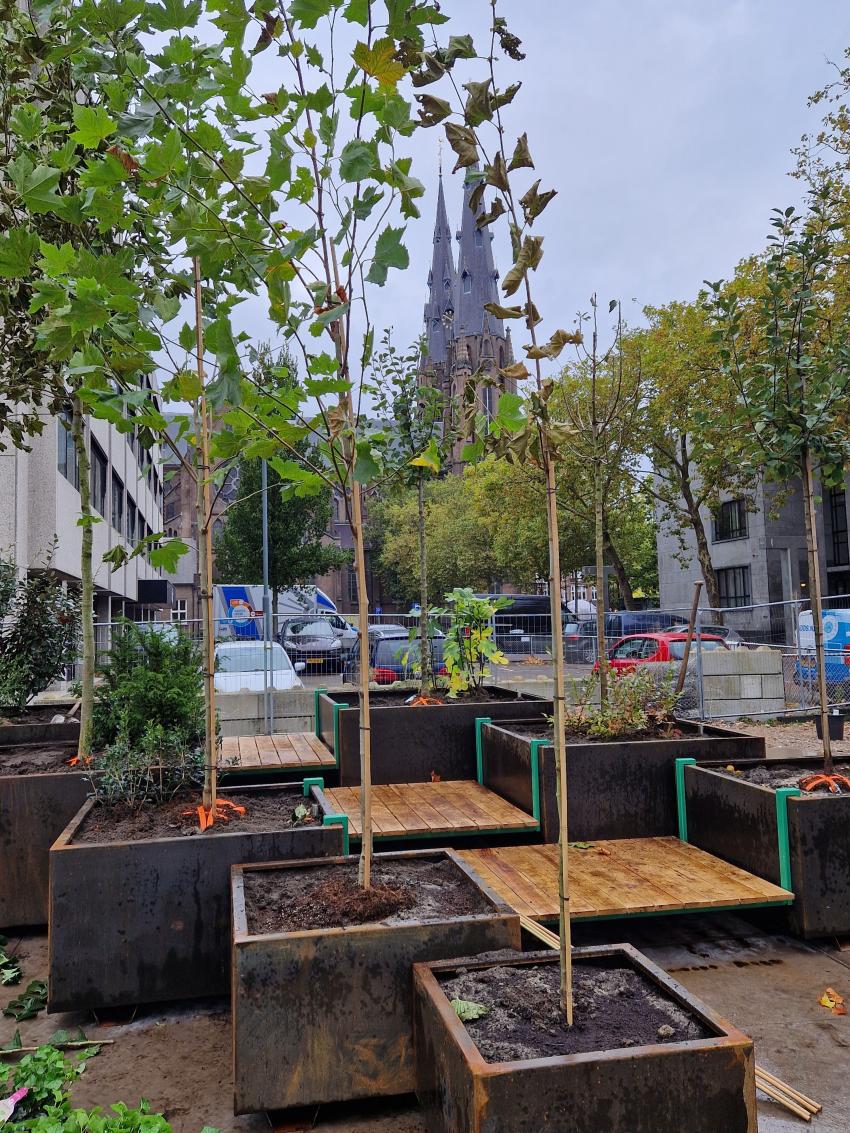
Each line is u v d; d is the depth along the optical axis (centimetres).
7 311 549
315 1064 285
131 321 368
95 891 367
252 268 336
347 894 325
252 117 327
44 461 1336
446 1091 240
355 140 288
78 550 1631
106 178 314
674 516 2794
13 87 530
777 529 3023
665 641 1423
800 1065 334
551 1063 216
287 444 337
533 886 462
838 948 457
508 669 1352
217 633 1561
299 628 1762
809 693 1359
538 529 3312
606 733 628
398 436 925
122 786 440
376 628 1923
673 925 496
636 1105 219
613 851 538
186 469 415
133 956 369
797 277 585
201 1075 328
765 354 622
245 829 405
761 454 594
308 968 286
